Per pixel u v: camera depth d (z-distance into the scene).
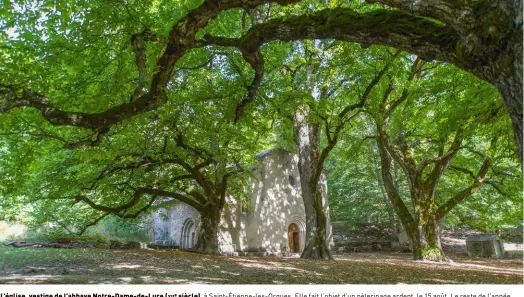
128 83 9.92
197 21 6.53
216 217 17.48
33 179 15.08
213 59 12.11
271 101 12.40
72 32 8.49
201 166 16.33
